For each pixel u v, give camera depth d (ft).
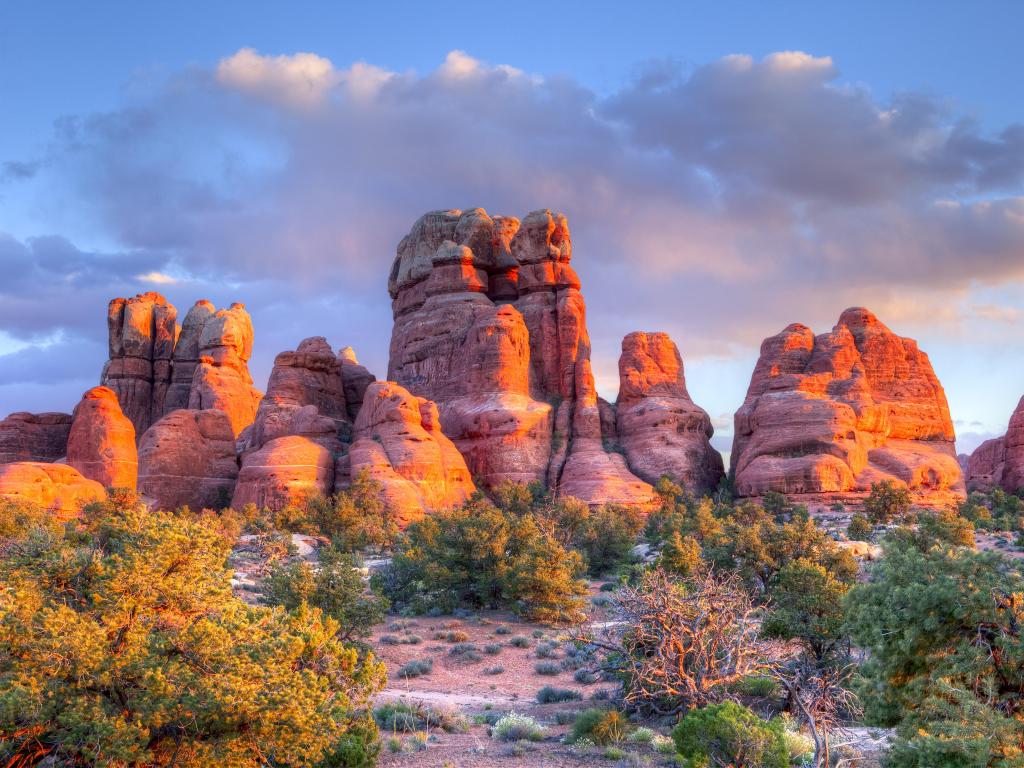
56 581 48.96
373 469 315.58
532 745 63.05
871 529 242.17
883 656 44.70
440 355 426.10
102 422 343.87
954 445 385.50
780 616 76.48
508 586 145.48
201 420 369.09
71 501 289.53
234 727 44.93
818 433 348.59
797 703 65.16
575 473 355.77
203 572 51.29
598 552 211.20
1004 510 331.36
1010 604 41.91
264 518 263.49
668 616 68.13
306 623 59.57
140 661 43.57
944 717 42.01
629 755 58.85
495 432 366.02
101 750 40.68
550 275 431.02
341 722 53.62
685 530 219.41
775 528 146.30
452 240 482.28
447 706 81.97
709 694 65.57
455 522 221.46
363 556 229.25
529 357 403.54
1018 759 37.24
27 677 41.04
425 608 151.53
